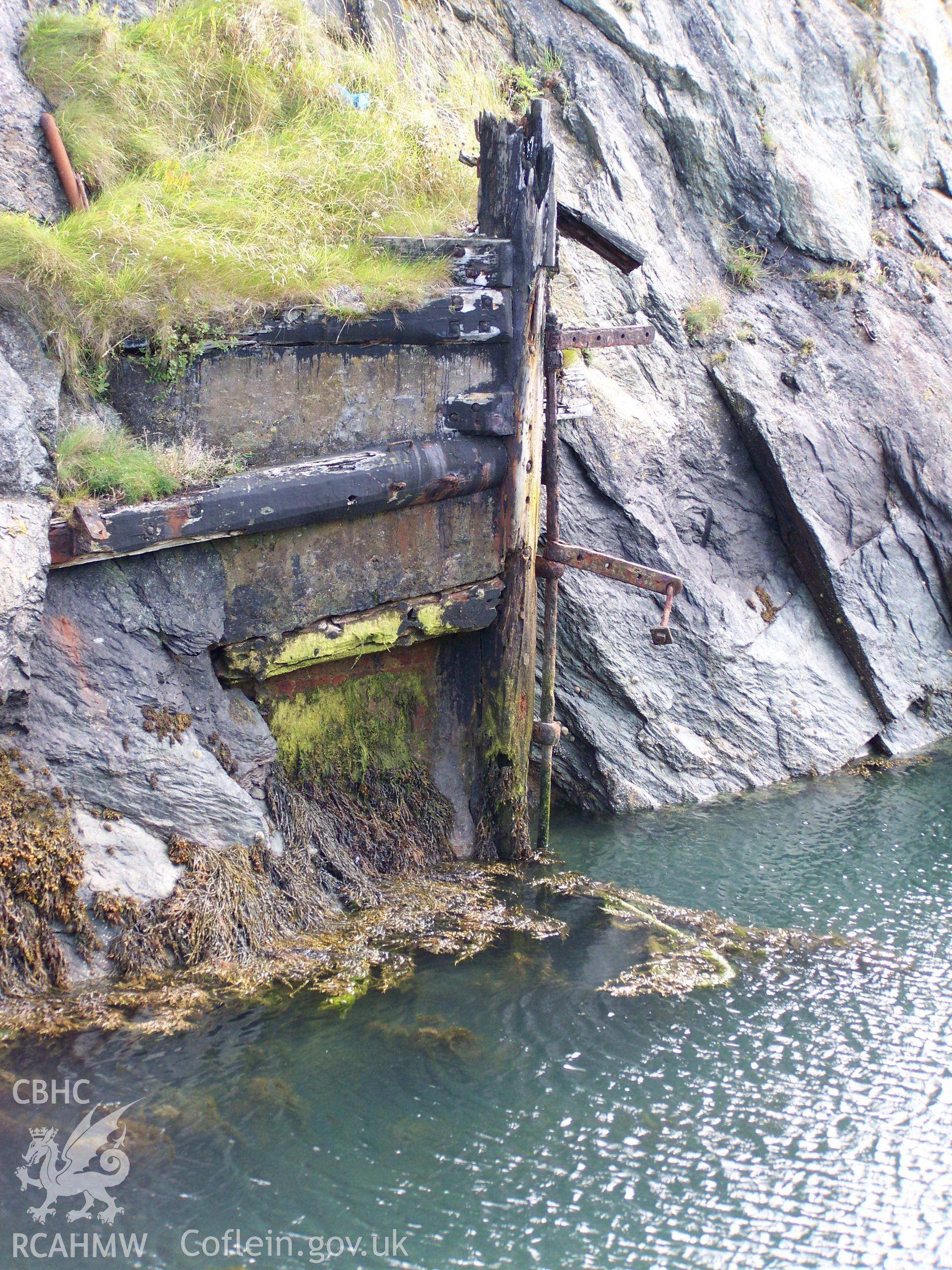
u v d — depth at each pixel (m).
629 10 10.62
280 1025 5.28
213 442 6.02
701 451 9.55
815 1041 5.51
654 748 8.59
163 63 7.79
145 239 6.01
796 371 10.06
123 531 5.49
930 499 10.35
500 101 9.70
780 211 10.74
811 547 9.67
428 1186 4.38
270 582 6.12
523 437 6.77
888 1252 4.21
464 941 6.20
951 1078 5.27
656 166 10.41
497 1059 5.18
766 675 9.24
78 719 5.57
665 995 5.82
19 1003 5.17
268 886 6.08
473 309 6.45
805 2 12.16
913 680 9.98
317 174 7.15
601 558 7.12
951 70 13.40
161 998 5.34
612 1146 4.69
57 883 5.32
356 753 6.88
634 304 9.55
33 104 7.00
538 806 7.59
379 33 9.37
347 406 6.30
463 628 6.93
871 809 8.55
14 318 5.58
